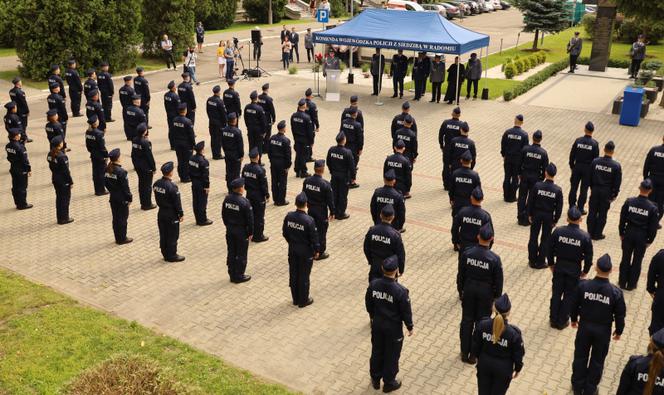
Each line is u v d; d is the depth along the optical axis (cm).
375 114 2270
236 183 1009
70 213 1371
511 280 1081
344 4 5716
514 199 1452
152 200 1462
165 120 2181
